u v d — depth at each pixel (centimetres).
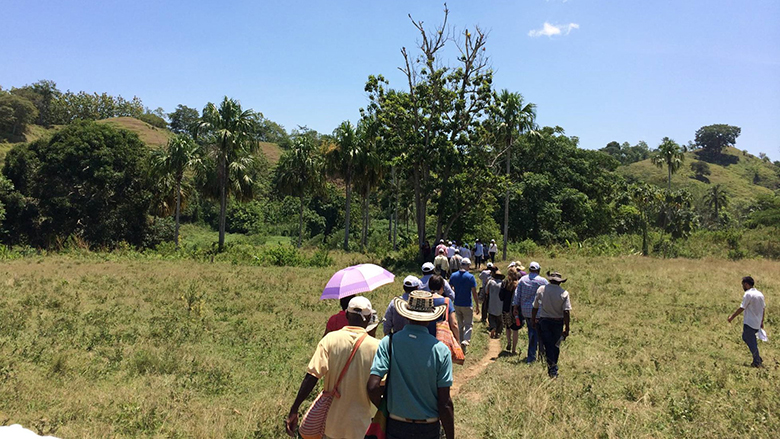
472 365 933
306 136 4759
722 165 18812
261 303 1537
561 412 618
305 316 1355
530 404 631
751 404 668
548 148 5834
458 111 3206
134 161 4819
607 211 6219
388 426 348
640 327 1288
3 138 10325
